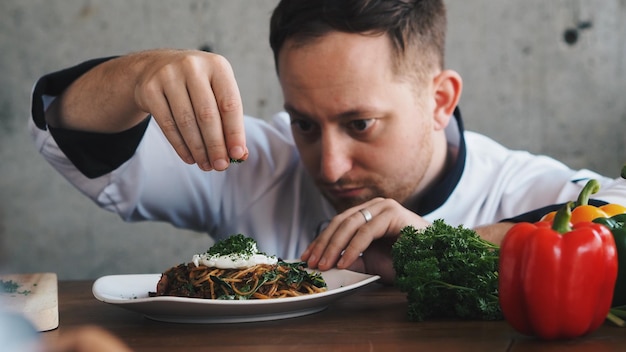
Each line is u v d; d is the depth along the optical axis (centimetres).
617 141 352
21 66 369
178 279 122
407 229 118
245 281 117
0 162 372
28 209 373
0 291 122
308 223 226
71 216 374
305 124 184
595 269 92
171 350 92
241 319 109
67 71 170
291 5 178
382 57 178
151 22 368
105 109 161
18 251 373
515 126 357
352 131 182
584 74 352
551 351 89
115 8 368
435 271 107
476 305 107
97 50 369
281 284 120
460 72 359
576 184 207
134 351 92
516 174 218
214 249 123
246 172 229
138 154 188
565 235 94
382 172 187
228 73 121
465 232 113
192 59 122
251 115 371
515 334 99
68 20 368
